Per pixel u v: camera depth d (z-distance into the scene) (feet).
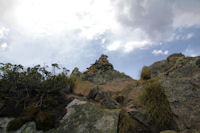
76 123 10.98
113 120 11.96
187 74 16.80
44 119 10.46
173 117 12.96
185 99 13.50
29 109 11.27
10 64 13.34
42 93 14.32
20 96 12.79
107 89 22.43
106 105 14.85
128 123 12.42
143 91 17.16
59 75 17.99
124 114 13.46
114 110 13.71
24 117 10.30
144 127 12.81
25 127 9.68
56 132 9.97
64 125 10.66
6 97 11.88
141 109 14.75
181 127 12.01
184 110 12.84
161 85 16.12
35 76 15.14
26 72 14.58
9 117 10.61
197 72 16.26
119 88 23.29
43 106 12.23
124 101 17.76
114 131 11.09
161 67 25.12
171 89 15.03
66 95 15.97
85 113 11.98
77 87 19.93
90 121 11.34
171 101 13.98
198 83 14.40
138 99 16.67
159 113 13.24
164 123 12.71
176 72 17.95
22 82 13.66
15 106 11.51
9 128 9.44
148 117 13.47
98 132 10.63
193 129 11.40
